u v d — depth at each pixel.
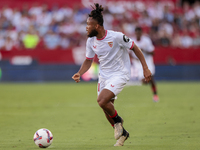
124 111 31.62
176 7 83.19
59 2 82.12
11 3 81.69
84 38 73.56
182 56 68.38
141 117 28.00
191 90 52.50
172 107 34.03
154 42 72.50
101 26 17.30
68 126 24.11
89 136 20.31
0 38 75.44
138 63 44.50
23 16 79.50
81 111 32.12
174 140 18.52
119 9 80.50
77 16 78.94
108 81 17.72
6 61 66.81
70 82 67.75
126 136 17.41
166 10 80.69
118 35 17.36
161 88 55.97
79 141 18.72
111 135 20.61
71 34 74.50
